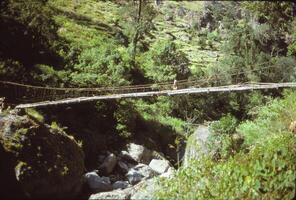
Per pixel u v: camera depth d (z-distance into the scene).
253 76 37.47
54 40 34.94
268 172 7.06
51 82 27.89
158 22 60.19
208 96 35.41
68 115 25.14
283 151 7.38
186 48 51.22
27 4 35.50
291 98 20.20
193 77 39.78
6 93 24.72
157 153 25.92
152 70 39.00
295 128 14.61
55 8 47.69
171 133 29.89
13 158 12.32
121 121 27.50
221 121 19.47
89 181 15.06
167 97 34.84
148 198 10.95
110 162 21.17
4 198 11.56
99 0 58.66
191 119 32.34
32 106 22.86
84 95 29.23
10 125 13.12
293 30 37.84
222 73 38.94
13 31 29.92
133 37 44.88
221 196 7.82
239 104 34.56
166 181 9.83
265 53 41.75
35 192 12.30
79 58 34.31
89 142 24.03
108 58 34.91
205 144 15.84
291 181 6.59
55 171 12.84
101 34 44.66
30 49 30.33
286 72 37.47
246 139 17.33
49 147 13.31
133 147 25.39
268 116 20.19
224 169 8.34
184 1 74.38
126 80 33.91
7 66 26.30
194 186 8.93
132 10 48.72
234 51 43.97
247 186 7.17
